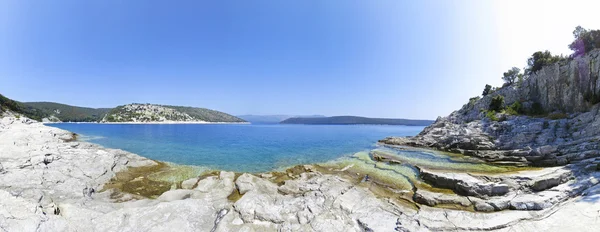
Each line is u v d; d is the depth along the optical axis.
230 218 12.59
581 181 16.14
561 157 23.25
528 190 16.12
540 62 52.69
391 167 26.53
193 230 11.59
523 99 48.44
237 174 22.03
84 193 16.30
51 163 20.80
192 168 25.28
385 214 13.41
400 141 49.41
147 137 59.69
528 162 25.17
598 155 21.19
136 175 22.02
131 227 11.39
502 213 13.21
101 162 22.53
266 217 12.65
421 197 16.19
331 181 19.59
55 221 10.98
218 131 94.56
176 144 46.19
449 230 11.59
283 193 17.52
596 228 10.70
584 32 42.91
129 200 16.19
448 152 36.44
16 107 102.81
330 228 11.75
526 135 31.59
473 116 57.06
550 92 41.25
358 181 21.25
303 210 13.55
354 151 39.25
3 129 38.19
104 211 13.24
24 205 11.55
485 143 34.12
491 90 65.81
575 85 36.09
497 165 26.41
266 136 69.81
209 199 15.31
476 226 11.76
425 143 44.16
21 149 24.16
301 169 25.86
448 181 18.66
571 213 12.21
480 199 15.34
